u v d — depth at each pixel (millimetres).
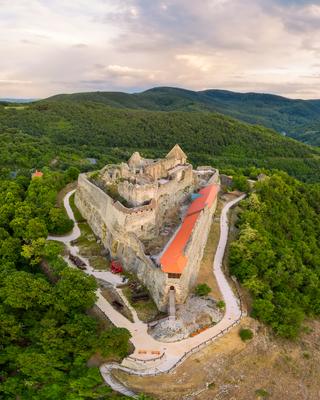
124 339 69688
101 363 69875
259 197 146125
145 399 61094
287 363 79750
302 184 184625
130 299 86938
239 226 123562
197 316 81000
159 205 112375
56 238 114625
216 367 71312
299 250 128000
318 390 76875
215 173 159750
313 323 100750
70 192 149875
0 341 75625
